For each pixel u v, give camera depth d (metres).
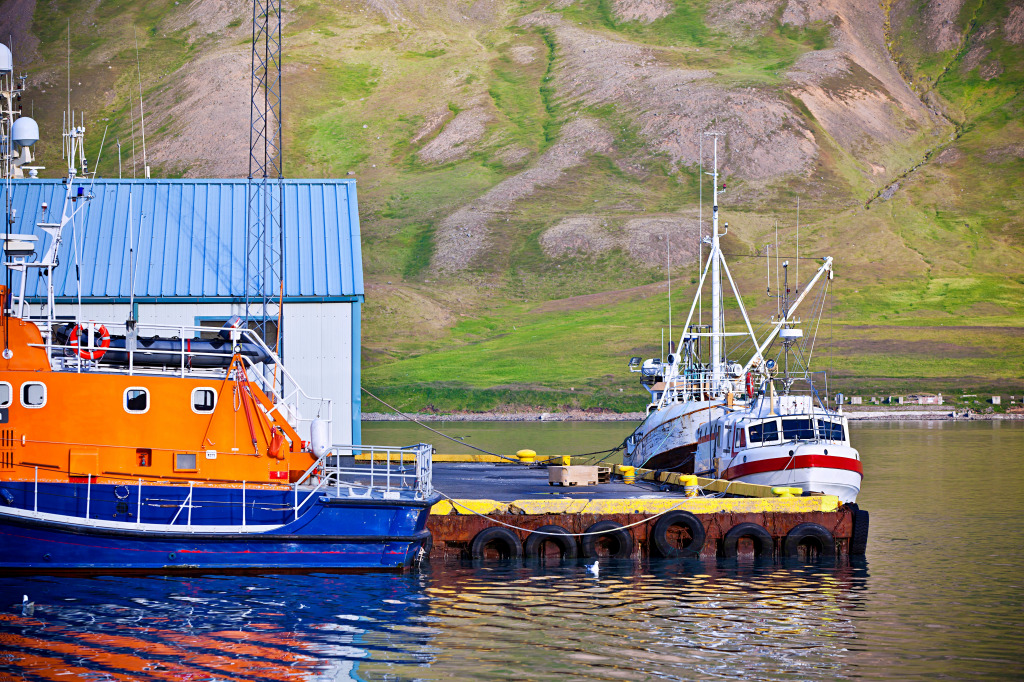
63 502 33.88
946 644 29.66
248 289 53.97
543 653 27.89
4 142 70.19
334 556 35.62
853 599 35.03
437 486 51.69
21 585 32.97
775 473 47.44
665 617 31.92
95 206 58.94
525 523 40.34
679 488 51.56
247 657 26.98
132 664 26.27
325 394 54.34
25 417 34.41
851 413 195.75
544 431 149.88
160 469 35.28
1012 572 39.94
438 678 25.78
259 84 52.69
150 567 34.38
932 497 66.31
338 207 60.25
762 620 31.97
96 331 38.31
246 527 34.97
